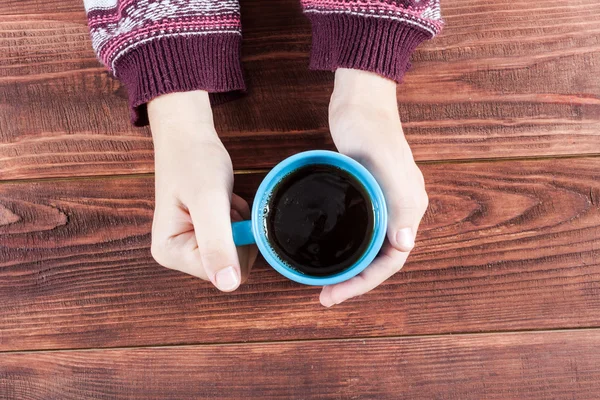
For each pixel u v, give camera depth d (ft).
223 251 1.73
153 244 1.85
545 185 2.14
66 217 2.15
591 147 2.14
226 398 2.12
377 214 1.72
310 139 2.15
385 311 2.13
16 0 2.18
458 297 2.13
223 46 1.94
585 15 2.16
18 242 2.15
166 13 1.86
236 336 2.13
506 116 2.15
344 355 2.12
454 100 2.15
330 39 1.94
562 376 2.11
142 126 2.07
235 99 2.13
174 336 2.13
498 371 2.11
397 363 2.12
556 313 2.12
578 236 2.13
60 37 2.18
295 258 1.74
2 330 2.15
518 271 2.13
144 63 1.88
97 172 2.16
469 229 2.13
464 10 2.17
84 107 2.16
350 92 1.93
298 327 2.13
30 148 2.16
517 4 2.17
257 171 2.15
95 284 2.15
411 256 2.13
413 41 1.94
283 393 2.12
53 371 2.14
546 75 2.15
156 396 2.12
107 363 2.13
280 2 2.18
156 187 1.89
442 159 2.15
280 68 2.17
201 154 1.85
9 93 2.17
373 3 1.85
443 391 2.11
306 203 1.74
